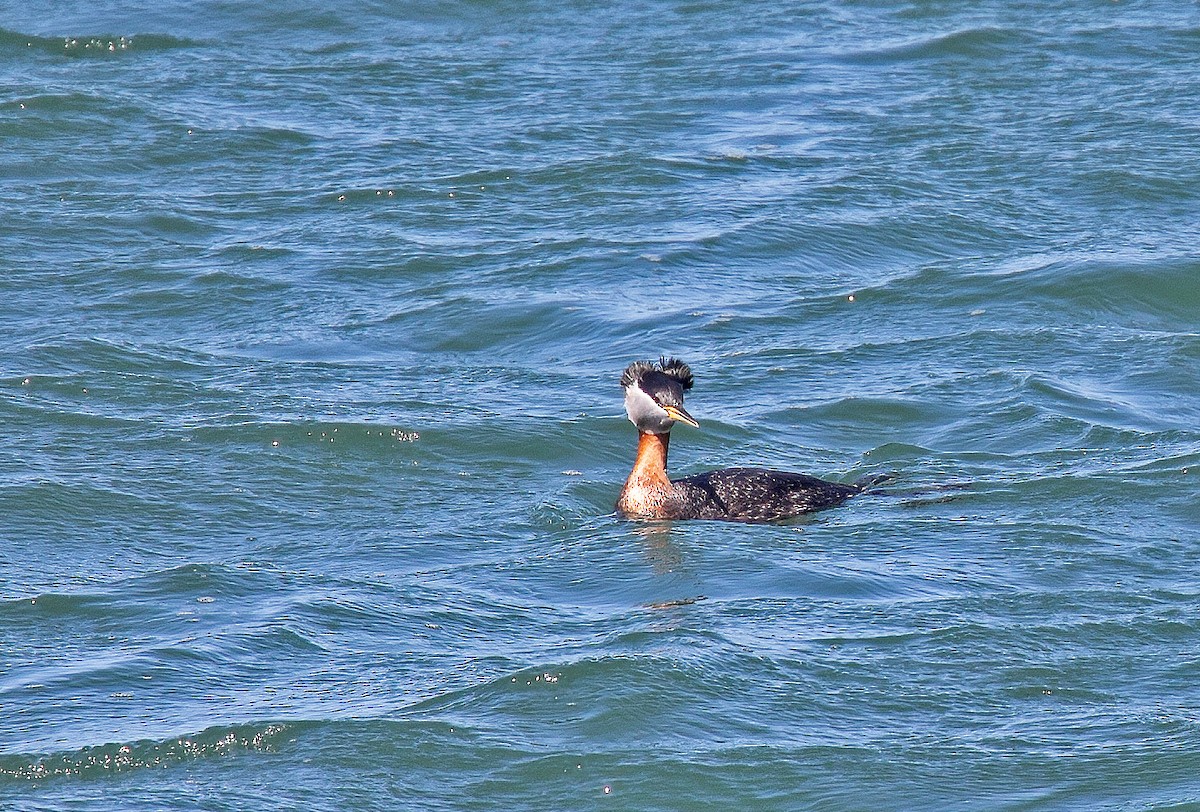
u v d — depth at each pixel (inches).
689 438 709.9
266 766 454.0
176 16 1343.5
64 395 746.2
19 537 607.5
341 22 1360.7
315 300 879.7
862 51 1310.3
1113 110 1184.8
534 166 1078.4
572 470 682.8
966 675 504.4
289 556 597.3
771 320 857.5
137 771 450.6
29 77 1208.8
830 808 441.4
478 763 458.0
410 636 528.4
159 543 609.0
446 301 877.8
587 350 820.0
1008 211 1012.5
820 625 534.3
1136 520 619.2
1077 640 524.7
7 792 439.2
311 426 703.7
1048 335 834.2
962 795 446.0
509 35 1350.9
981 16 1389.0
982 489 652.7
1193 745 465.7
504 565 587.8
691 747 466.0
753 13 1403.8
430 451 693.3
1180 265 907.4
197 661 508.7
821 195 1031.0
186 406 737.0
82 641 523.8
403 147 1110.4
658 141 1127.6
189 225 983.0
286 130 1133.1
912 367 793.6
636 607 549.3
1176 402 748.0
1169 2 1428.4
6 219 979.9
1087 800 442.0
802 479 650.8
